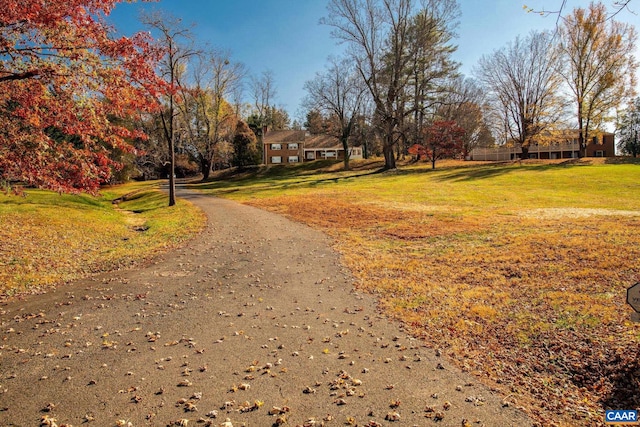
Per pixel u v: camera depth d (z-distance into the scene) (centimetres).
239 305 684
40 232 1290
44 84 796
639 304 405
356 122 5200
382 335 546
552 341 486
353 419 356
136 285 811
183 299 720
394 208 1883
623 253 797
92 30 817
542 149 6122
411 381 421
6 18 699
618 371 411
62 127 836
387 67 3919
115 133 964
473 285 733
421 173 3712
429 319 589
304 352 499
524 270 782
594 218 1339
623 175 2744
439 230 1304
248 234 1400
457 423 346
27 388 416
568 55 3806
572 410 362
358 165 5284
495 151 6375
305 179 3994
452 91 3944
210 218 1805
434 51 4016
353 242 1216
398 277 822
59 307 676
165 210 2206
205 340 539
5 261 948
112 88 822
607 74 3556
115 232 1490
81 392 408
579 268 746
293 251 1117
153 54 893
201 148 4800
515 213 1583
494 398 385
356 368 454
